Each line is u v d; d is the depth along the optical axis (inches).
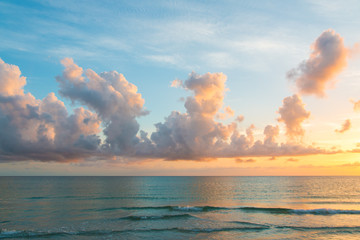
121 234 928.9
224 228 1010.7
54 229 1002.7
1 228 1029.2
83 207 1573.6
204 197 2188.7
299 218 1222.9
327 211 1384.1
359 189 3078.2
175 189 3105.3
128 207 1555.1
